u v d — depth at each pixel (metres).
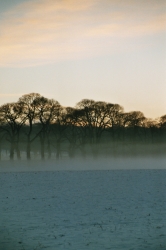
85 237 19.06
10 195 33.97
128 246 17.30
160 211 25.44
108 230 20.44
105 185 41.00
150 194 33.25
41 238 19.06
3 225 22.12
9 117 119.00
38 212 25.84
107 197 31.98
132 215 24.27
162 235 19.22
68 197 32.34
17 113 119.44
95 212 25.53
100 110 131.00
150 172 58.75
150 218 23.31
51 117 123.38
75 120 128.38
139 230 20.34
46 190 37.25
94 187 39.25
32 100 122.25
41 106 122.00
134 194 33.44
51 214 25.09
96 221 22.77
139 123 136.88
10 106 119.56
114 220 22.94
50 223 22.44
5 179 50.38
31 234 19.92
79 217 24.00
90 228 21.00
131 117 135.50
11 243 18.23
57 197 32.41
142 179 47.03
